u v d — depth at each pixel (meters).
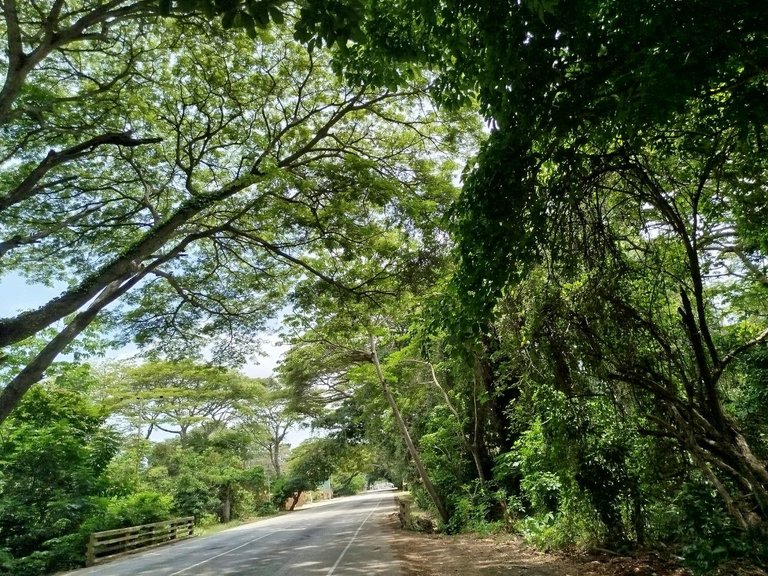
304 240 15.11
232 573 11.50
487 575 8.74
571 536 9.90
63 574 14.56
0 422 9.79
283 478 50.94
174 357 18.95
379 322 20.28
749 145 6.16
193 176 16.27
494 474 17.08
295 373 30.58
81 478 18.19
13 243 11.83
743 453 5.67
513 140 4.87
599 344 6.67
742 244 9.44
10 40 9.35
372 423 30.14
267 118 15.17
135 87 13.70
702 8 3.71
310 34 3.71
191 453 38.22
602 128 4.76
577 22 4.23
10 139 13.15
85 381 22.34
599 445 8.80
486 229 5.43
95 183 15.41
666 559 7.68
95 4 11.36
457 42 5.16
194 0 3.21
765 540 5.34
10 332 9.89
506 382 15.29
